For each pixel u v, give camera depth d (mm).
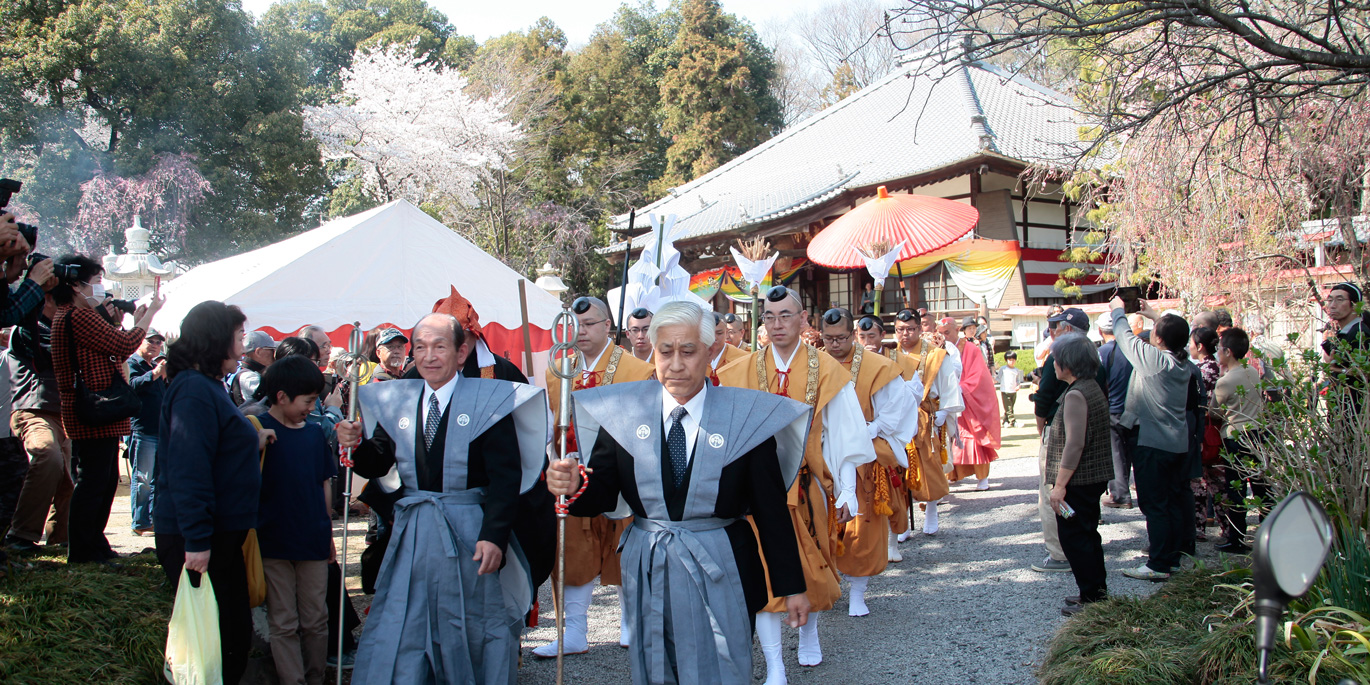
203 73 23203
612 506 3080
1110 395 7441
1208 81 4945
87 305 4809
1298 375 4109
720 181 26797
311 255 8188
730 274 22781
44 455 5293
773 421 2898
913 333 6652
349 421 3289
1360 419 3795
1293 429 4020
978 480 8570
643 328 4855
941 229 11062
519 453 3334
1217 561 5668
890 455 4758
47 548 5371
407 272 8742
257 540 3580
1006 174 18672
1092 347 4684
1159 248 8906
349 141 33156
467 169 32625
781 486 2932
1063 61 7188
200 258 23375
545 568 3713
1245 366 5457
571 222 33938
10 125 20766
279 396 3691
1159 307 11367
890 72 27328
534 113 34125
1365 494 3674
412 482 3291
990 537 6738
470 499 3270
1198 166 7766
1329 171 7238
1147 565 5371
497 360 4363
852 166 21844
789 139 27109
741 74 36750
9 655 3377
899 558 6203
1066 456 4547
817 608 3980
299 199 25922
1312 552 1497
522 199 34625
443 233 9070
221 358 3479
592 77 38375
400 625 3127
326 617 3840
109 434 4891
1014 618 4836
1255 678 3068
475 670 3219
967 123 20641
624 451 2947
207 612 3250
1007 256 18047
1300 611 3477
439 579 3164
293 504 3650
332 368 7801
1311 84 4840
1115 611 4203
